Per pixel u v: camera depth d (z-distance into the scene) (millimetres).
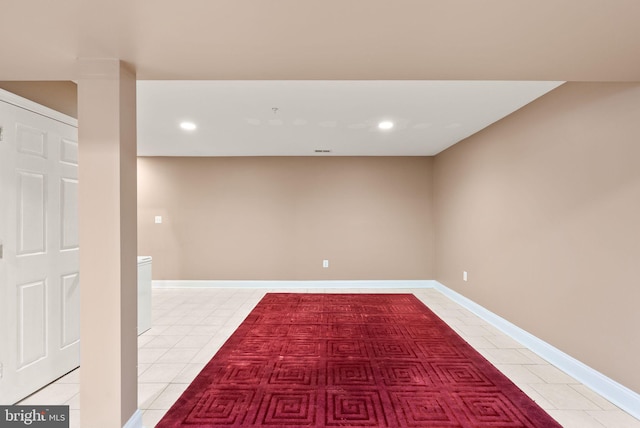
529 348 3238
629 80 2152
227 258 6102
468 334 3650
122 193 1862
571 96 2709
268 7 1390
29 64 1899
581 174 2625
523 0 1339
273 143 5004
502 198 3750
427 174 6113
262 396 2383
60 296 2631
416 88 2861
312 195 6113
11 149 2264
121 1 1337
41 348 2465
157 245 6102
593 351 2510
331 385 2535
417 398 2355
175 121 3814
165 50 1759
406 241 6113
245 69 2014
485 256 4145
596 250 2486
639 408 2137
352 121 3826
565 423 2082
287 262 6113
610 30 1562
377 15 1453
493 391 2453
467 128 4148
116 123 1841
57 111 2627
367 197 6117
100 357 1828
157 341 3441
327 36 1634
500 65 1958
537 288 3152
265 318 4242
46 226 2518
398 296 5422
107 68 1843
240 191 6109
